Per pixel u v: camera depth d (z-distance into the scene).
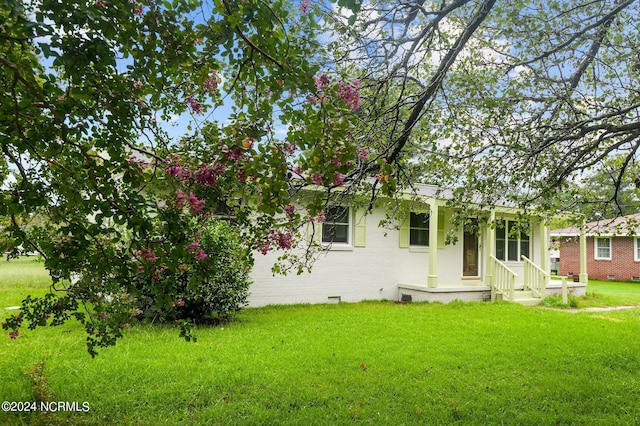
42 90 2.04
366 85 3.65
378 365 5.27
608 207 5.93
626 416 4.04
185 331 3.10
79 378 4.58
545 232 14.33
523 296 12.79
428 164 5.23
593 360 5.78
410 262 12.62
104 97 2.18
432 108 4.68
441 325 7.90
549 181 5.25
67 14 1.77
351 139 2.62
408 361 5.48
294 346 6.09
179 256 2.51
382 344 6.29
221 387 4.45
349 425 3.73
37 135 2.11
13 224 2.54
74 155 2.30
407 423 3.79
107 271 2.54
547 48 4.77
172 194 2.59
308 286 10.71
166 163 2.54
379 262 11.97
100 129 2.26
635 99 4.68
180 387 4.40
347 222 11.48
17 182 2.73
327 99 2.23
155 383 4.51
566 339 6.94
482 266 14.03
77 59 1.80
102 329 3.15
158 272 2.66
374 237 11.90
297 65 2.09
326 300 10.97
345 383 4.67
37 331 6.65
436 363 5.43
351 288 11.41
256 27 2.05
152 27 2.12
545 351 6.13
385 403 4.18
